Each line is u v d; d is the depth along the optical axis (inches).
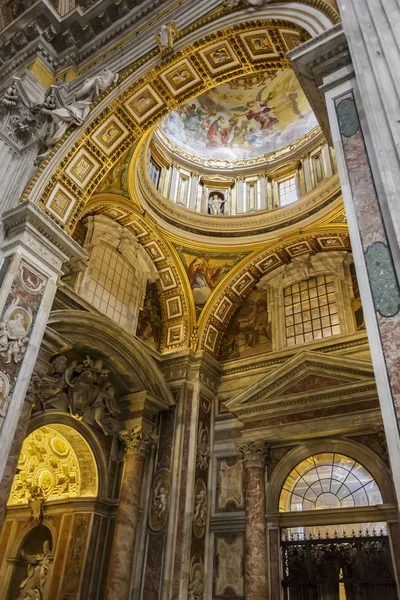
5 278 329.1
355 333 545.0
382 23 244.2
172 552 494.0
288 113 696.4
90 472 525.3
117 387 553.6
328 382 511.8
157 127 639.1
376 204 213.3
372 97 224.4
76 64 461.4
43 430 519.5
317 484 501.4
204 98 701.9
